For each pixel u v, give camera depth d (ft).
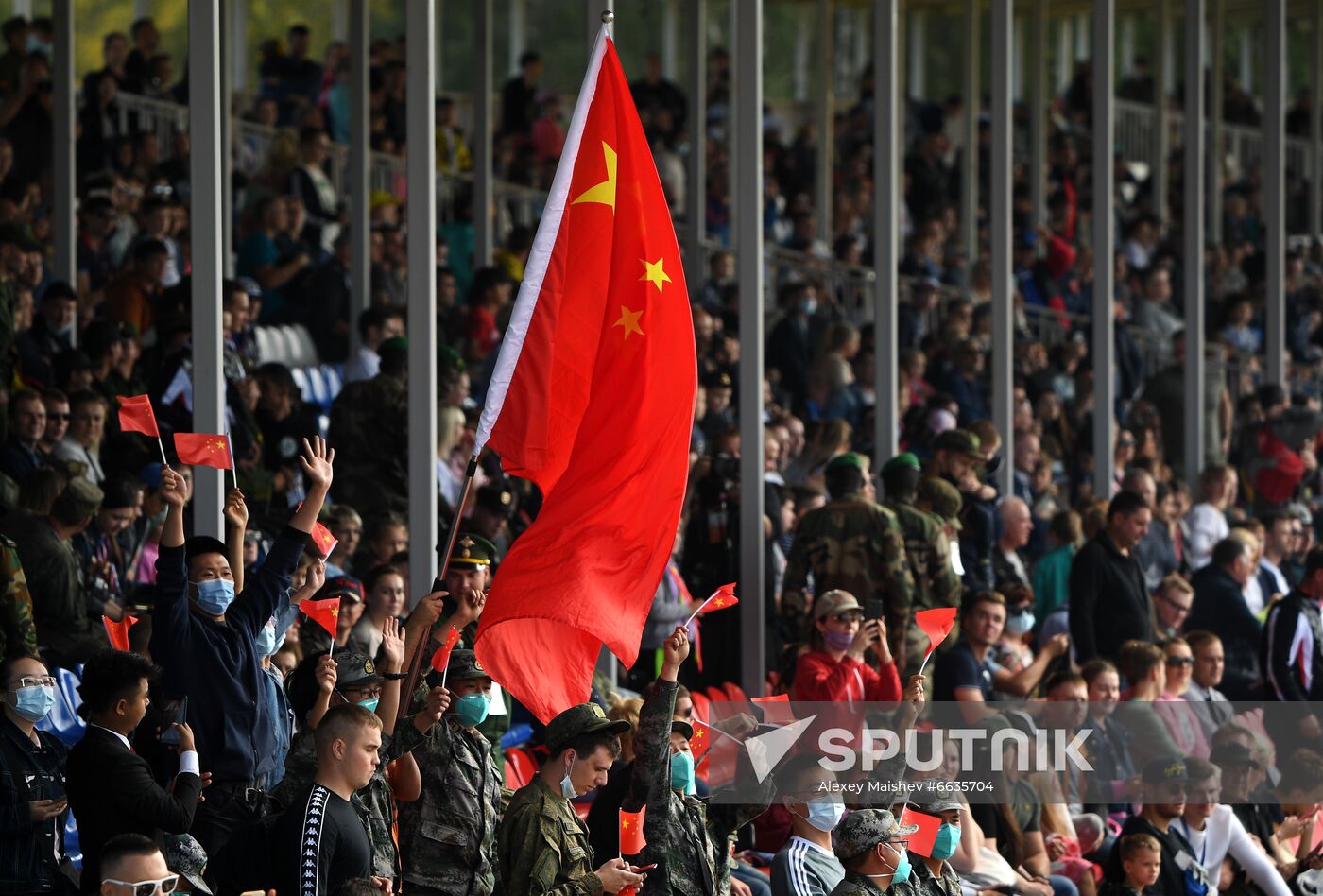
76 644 104.63
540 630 94.68
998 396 176.24
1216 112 296.10
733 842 107.86
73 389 137.08
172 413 135.85
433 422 119.34
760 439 131.54
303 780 84.38
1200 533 186.39
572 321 98.68
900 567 128.16
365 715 78.48
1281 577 184.65
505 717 101.14
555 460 98.32
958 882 102.37
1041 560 158.20
